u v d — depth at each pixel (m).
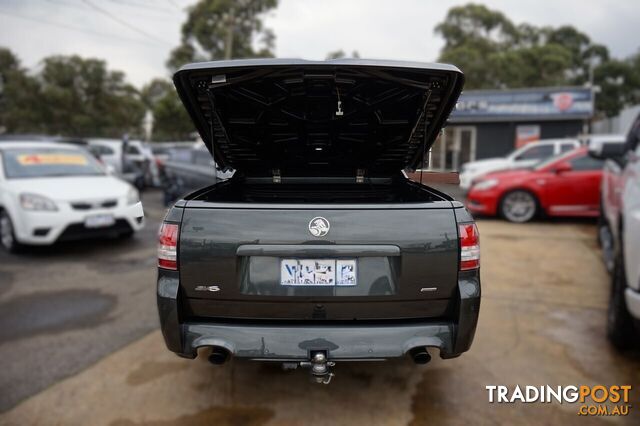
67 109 25.88
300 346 1.98
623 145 4.13
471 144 16.91
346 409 2.40
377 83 2.30
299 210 1.96
